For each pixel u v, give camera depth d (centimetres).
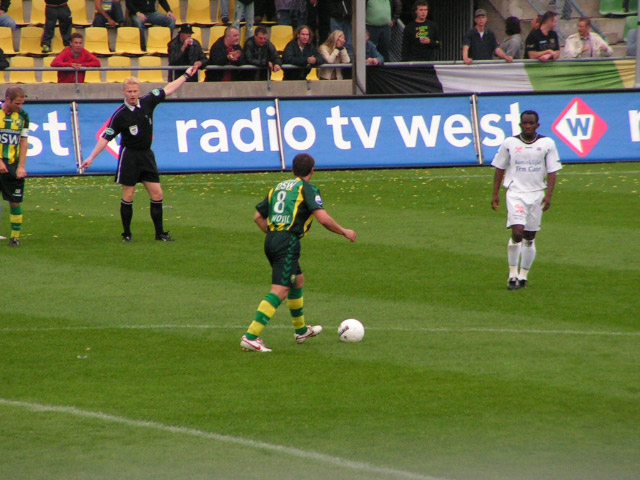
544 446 2175
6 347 3022
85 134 6912
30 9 9106
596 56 8925
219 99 7125
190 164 7025
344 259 4394
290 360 2878
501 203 5834
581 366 2788
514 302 3591
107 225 5272
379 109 7306
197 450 2159
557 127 7462
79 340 3105
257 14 9319
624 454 2125
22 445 2191
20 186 4662
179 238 4909
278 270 2958
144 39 8850
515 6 9944
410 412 2405
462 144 7375
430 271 4141
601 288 3800
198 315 3431
